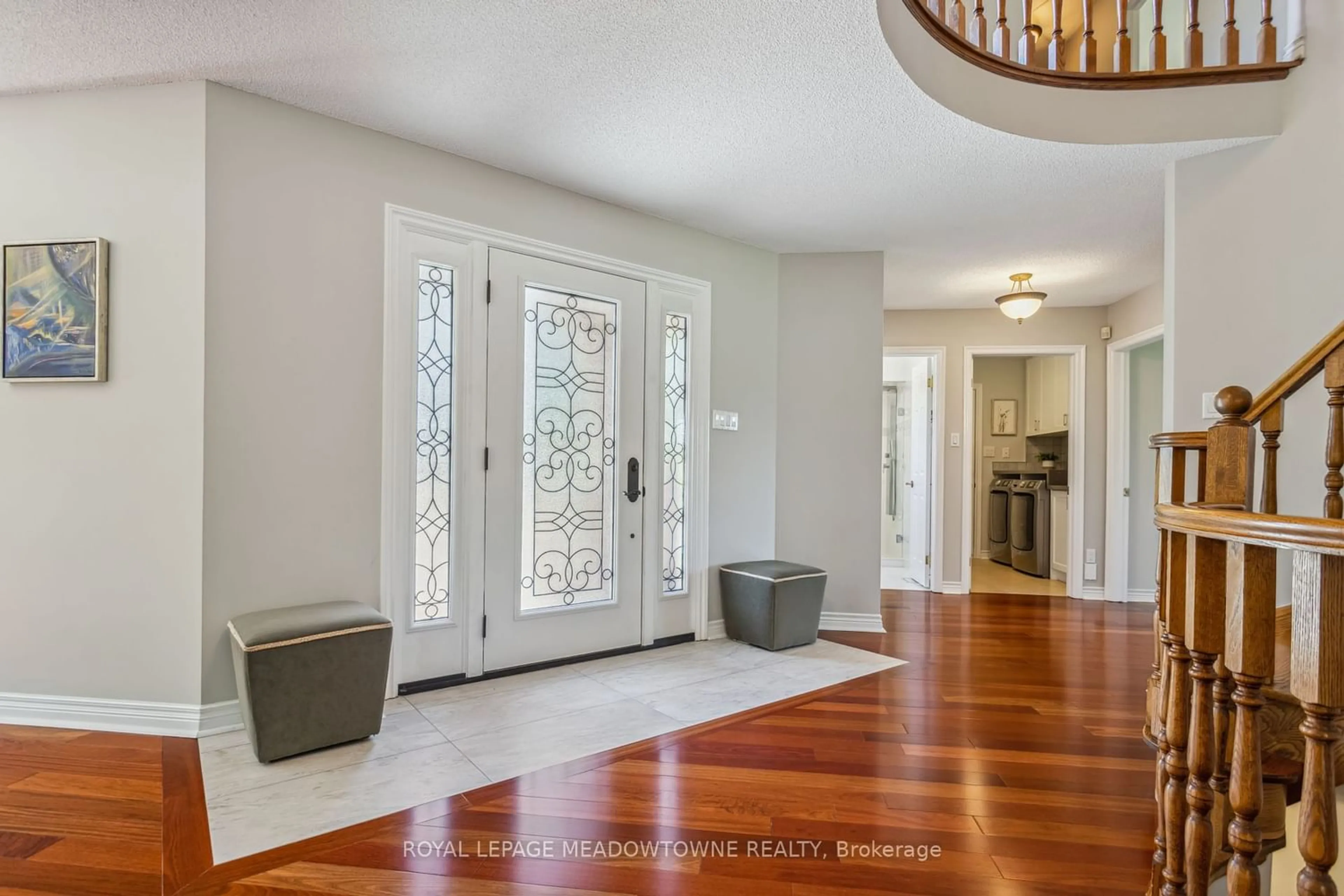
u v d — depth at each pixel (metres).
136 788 1.93
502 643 3.02
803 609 3.61
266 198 2.43
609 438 3.39
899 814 1.83
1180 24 3.13
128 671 2.32
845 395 4.07
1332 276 2.46
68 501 2.35
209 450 2.30
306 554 2.50
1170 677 1.25
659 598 3.59
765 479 4.06
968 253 4.05
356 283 2.62
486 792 1.94
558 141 2.74
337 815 1.79
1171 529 1.21
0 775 1.99
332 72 2.27
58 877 1.50
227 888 1.48
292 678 2.12
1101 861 1.62
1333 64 2.44
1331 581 0.78
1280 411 2.03
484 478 2.96
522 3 1.92
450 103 2.46
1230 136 2.61
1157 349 5.12
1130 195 3.18
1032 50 2.68
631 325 3.46
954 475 5.36
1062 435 6.71
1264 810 1.60
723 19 1.98
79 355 2.33
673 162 2.90
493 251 2.98
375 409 2.67
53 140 2.38
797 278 4.12
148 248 2.33
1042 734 2.41
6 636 2.37
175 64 2.22
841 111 2.46
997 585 5.70
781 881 1.53
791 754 2.22
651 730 2.42
